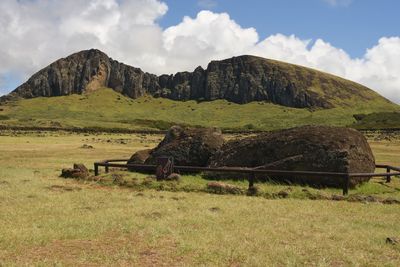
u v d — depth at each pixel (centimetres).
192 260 1077
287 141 2495
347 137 2416
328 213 1673
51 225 1392
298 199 1997
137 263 1051
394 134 11888
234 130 17750
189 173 2844
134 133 14012
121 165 2595
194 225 1443
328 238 1308
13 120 19200
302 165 2358
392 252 1170
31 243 1191
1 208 1655
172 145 2944
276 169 2398
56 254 1111
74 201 1838
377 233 1369
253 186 2138
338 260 1096
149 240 1246
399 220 1575
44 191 2069
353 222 1530
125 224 1420
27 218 1491
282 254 1123
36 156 4447
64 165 3516
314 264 1052
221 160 2684
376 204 1878
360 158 2405
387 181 2623
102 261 1057
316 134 2458
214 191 2150
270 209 1727
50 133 11644
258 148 2572
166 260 1077
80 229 1343
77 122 18800
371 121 18638
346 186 2088
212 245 1202
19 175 2684
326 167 2316
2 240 1201
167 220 1493
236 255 1108
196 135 2941
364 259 1097
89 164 3625
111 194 2039
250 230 1378
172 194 2088
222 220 1517
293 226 1442
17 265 997
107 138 9862
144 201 1866
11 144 6419
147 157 3117
